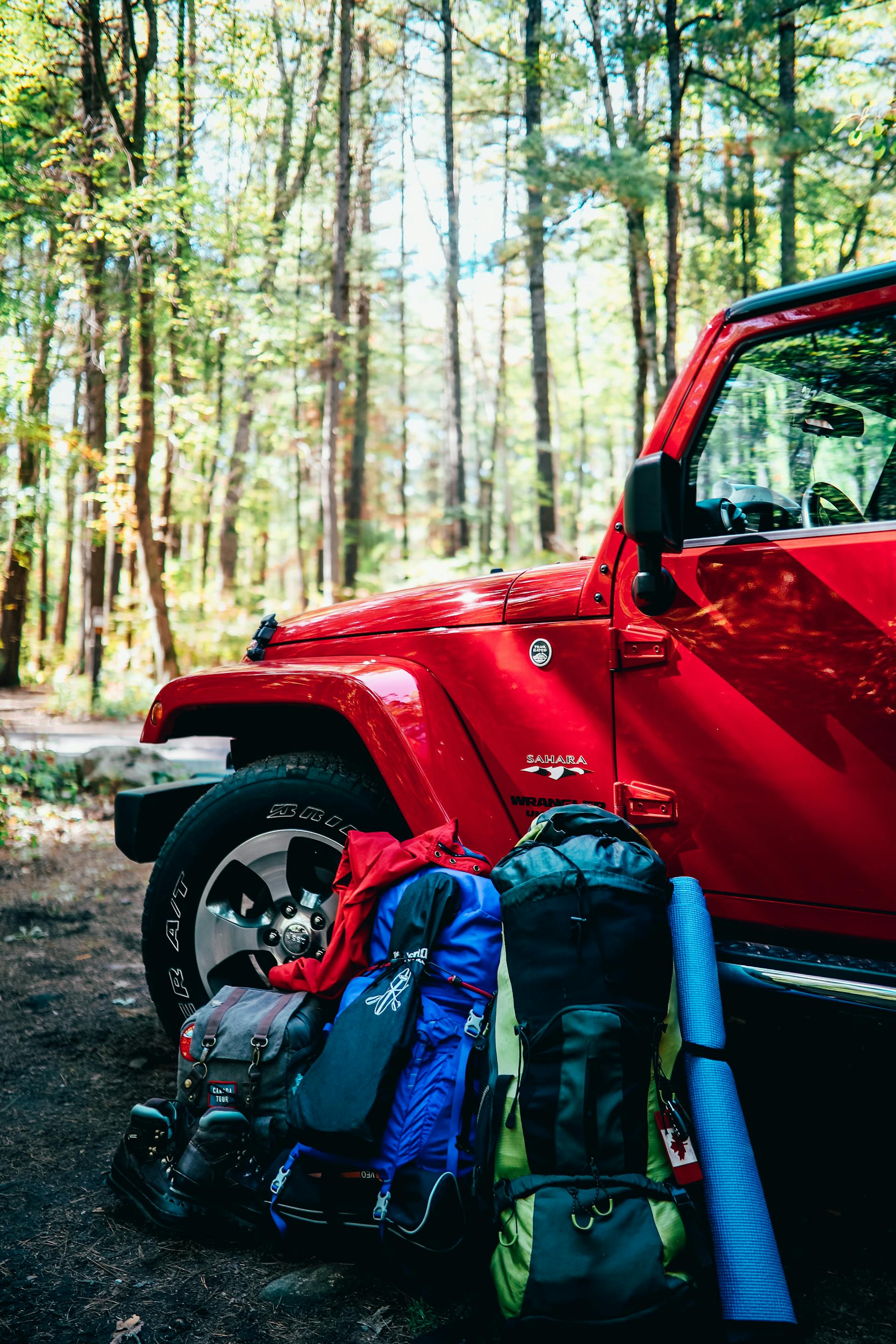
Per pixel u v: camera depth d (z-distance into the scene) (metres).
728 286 16.27
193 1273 2.13
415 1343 1.88
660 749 2.27
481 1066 1.99
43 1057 3.20
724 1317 1.80
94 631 17.72
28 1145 2.66
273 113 19.67
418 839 2.38
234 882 2.78
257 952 2.71
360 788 2.63
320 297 20.86
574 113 15.45
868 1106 2.52
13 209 12.58
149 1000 3.71
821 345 2.20
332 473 17.98
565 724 2.40
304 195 21.38
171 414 16.02
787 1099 2.69
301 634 2.99
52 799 6.98
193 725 3.00
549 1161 1.83
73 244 12.47
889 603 2.01
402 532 35.09
